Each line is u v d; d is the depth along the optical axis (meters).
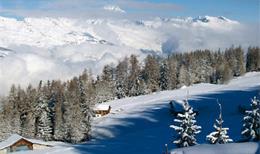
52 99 158.38
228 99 172.25
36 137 147.00
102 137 141.38
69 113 143.12
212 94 185.50
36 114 150.88
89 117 150.75
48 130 146.62
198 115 152.00
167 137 117.69
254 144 29.14
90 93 197.38
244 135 53.50
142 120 154.50
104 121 158.75
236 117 135.75
